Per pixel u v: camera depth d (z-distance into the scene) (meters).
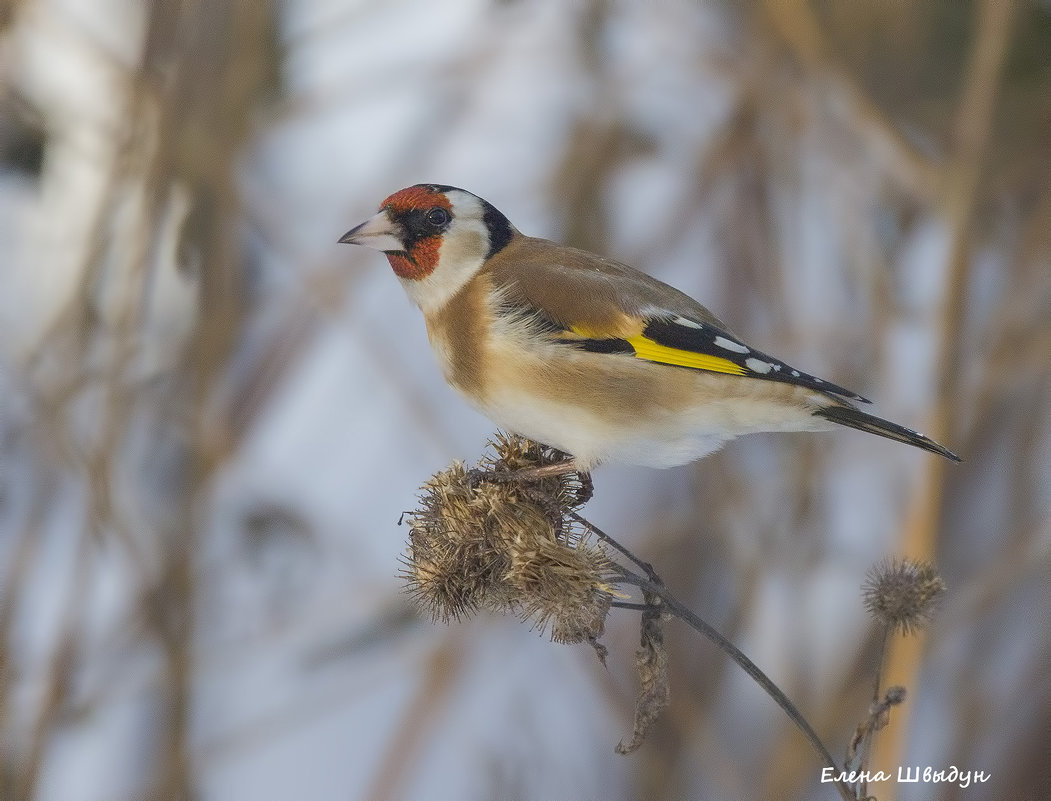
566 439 7.38
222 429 10.71
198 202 10.75
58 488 10.41
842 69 11.22
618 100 11.66
